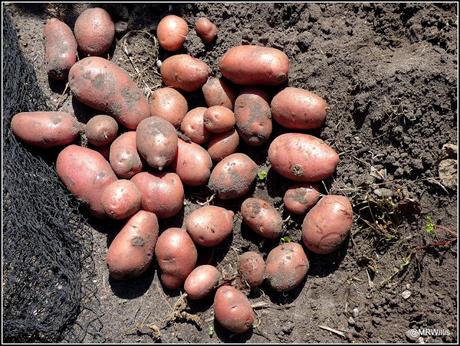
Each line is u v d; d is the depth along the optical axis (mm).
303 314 730
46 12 851
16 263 740
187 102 802
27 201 743
